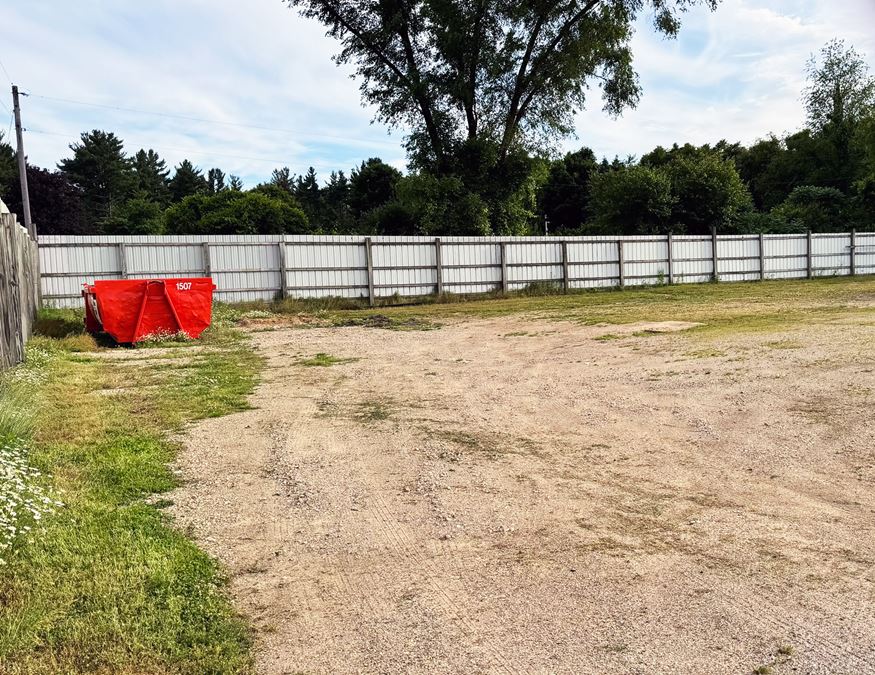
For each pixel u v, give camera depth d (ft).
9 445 16.02
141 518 12.76
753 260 97.76
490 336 44.16
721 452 16.55
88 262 62.85
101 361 35.60
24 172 87.45
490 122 105.91
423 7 99.91
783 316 42.24
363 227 148.15
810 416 18.47
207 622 9.18
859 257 103.96
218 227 137.18
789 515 12.59
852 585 9.77
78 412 21.30
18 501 12.10
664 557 10.98
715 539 11.65
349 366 33.17
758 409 19.65
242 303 67.97
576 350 34.58
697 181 124.57
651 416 20.18
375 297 77.20
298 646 8.70
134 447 17.57
